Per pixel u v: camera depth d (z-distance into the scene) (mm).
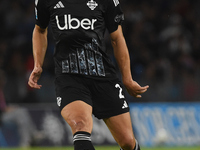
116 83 14969
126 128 14977
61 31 14289
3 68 44219
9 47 46594
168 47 49625
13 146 35875
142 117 39844
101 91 14625
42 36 15664
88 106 13812
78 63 14281
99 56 14586
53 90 40875
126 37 49781
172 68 46406
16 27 48781
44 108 37281
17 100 39406
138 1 53625
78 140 12938
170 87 43344
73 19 14234
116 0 14992
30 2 50688
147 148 35750
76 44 14305
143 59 47719
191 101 43312
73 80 14227
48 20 15242
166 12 53875
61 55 14461
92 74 14375
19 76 42250
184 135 40406
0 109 36344
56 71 14602
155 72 45844
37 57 15406
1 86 37500
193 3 56062
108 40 45156
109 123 15062
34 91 40125
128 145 15195
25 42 47344
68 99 13805
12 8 50031
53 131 36656
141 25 51438
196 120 41531
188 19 53781
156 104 40906
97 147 35375
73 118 13273
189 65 47438
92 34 14383
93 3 14508
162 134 38969
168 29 51344
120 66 15609
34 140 36062
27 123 36469
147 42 50344
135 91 15586
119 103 14875
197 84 44406
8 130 36125
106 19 14977
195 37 52469
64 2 14406
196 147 37906
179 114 41125
